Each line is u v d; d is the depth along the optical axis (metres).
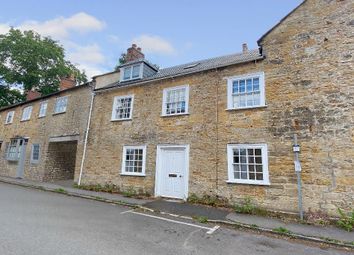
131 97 13.40
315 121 8.55
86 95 15.45
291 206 8.27
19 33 30.52
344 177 7.77
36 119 18.55
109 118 13.84
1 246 4.51
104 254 4.49
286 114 9.07
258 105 9.64
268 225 6.95
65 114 16.28
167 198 10.80
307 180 8.24
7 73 29.64
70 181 16.56
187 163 10.63
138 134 12.51
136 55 17.44
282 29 10.01
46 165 16.30
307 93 8.91
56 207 8.40
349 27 8.81
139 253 4.67
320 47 9.11
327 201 7.85
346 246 5.63
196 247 5.22
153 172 11.50
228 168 9.62
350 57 8.54
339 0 9.20
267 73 9.85
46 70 32.19
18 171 18.31
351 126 8.00
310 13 9.62
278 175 8.70
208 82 11.10
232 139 9.87
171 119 11.63
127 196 11.16
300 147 8.58
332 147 8.12
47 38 33.16
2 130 22.06
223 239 5.87
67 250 4.55
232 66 10.69
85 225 6.36
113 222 6.85
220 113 10.41
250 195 9.01
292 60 9.48
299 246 5.63
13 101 32.34
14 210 7.48
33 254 4.25
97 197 10.63
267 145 9.13
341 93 8.38
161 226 6.72
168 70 15.72
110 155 13.16
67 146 17.86
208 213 8.25
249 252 5.10
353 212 7.19
